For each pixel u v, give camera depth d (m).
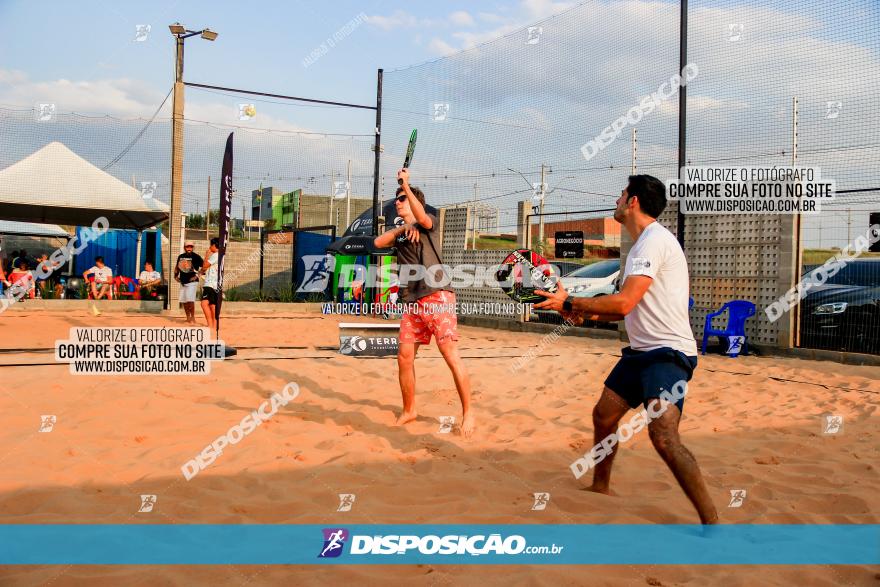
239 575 2.52
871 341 9.63
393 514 3.22
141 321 13.32
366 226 17.17
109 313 15.17
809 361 9.48
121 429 4.59
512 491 3.59
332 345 10.27
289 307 17.81
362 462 4.06
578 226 25.02
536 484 3.77
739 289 10.59
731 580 2.55
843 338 9.92
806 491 3.74
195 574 2.52
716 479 3.91
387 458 4.16
